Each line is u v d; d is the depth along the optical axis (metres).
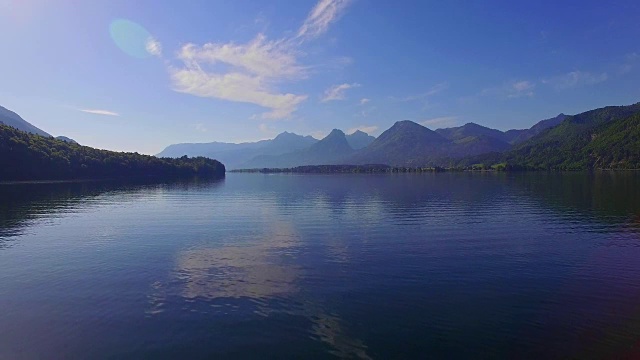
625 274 27.00
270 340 18.06
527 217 52.47
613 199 72.69
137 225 49.19
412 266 29.14
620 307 21.41
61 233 43.66
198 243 38.03
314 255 32.81
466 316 20.39
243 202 79.56
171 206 71.94
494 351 17.11
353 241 38.25
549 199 75.06
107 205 73.06
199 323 19.80
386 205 69.94
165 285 25.44
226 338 18.28
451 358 16.59
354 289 24.33
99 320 20.28
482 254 32.59
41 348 17.61
